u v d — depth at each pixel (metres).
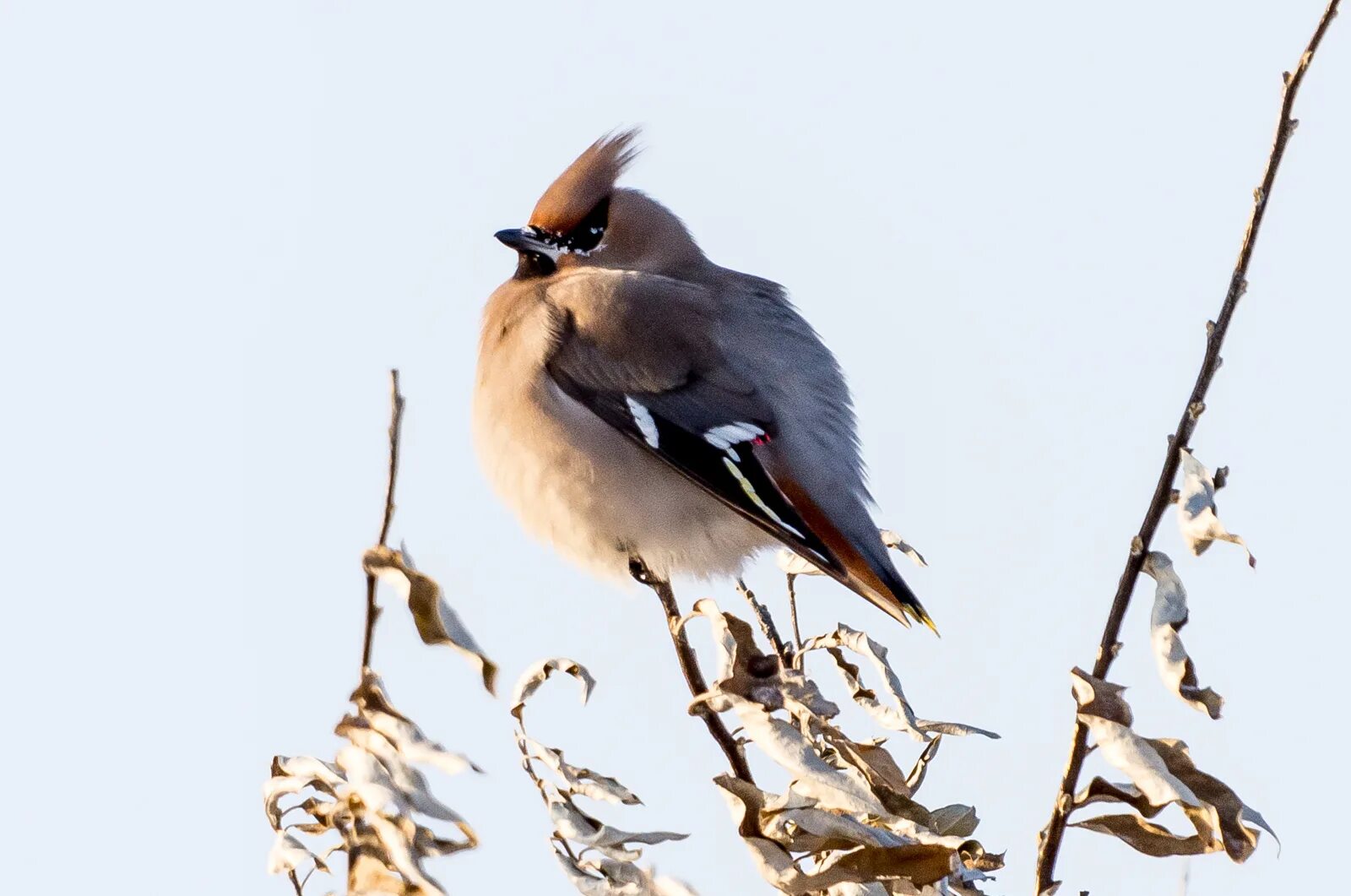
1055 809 6.93
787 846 6.91
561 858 6.82
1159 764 6.60
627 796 6.82
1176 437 6.85
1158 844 6.85
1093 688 6.76
